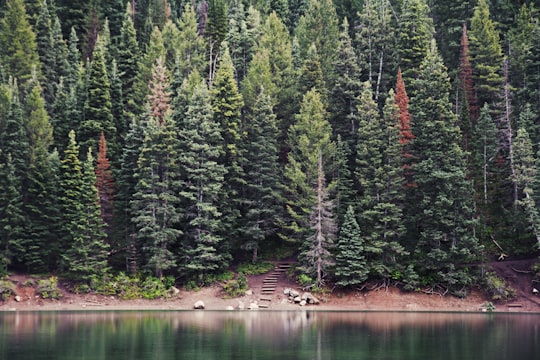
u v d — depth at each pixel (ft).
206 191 173.68
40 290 159.84
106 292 165.37
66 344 95.04
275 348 93.04
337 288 168.96
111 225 181.47
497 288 162.61
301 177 175.63
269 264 182.91
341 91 200.54
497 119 199.11
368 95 184.03
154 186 171.94
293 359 82.89
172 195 173.47
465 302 163.12
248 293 168.04
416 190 173.58
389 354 87.86
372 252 171.12
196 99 182.09
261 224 184.96
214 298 167.02
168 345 95.04
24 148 176.04
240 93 207.51
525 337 107.04
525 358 84.53
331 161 184.34
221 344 96.73
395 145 173.47
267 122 184.44
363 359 83.35
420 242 166.50
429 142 171.83
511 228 180.04
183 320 132.57
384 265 168.25
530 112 187.11
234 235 183.01
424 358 84.33
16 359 81.10
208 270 176.14
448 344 98.48
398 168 170.91
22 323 123.54
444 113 173.78
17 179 169.27
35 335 105.50
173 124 176.14
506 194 186.60
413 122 180.14
